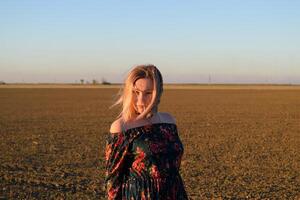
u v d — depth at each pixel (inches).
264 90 4136.3
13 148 629.6
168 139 120.7
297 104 1898.4
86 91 3641.7
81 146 653.9
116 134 120.6
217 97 2591.0
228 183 401.7
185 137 770.2
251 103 1971.0
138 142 118.5
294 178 429.4
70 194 357.1
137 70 121.9
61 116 1247.5
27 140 723.4
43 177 422.3
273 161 528.1
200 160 529.7
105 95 2829.7
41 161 518.9
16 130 882.1
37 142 695.7
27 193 357.7
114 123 122.3
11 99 2287.2
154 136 119.1
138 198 116.6
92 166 488.4
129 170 120.5
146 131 119.9
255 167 486.9
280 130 898.1
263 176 437.1
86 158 543.2
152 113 122.1
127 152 119.5
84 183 398.6
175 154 120.7
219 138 758.5
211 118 1187.3
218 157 555.2
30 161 518.0
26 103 1929.1
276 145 675.4
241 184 398.0
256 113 1384.1
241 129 911.7
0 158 538.3
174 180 119.0
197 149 624.7
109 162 121.0
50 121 1091.9
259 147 651.5
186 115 1290.6
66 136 781.3
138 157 118.5
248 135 805.2
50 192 362.3
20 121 1091.9
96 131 864.9
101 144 677.3
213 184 396.2
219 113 1375.5
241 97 2605.8
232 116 1258.6
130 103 122.3
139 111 123.0
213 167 482.6
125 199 119.5
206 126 970.7
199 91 3789.4
